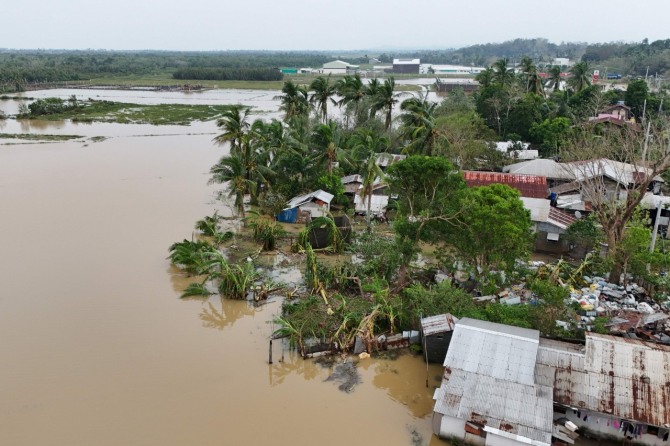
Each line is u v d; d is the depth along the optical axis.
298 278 39.09
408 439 23.16
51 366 27.81
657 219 37.91
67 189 61.09
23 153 80.50
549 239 43.69
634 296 34.97
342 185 56.41
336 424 24.09
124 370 27.72
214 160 78.81
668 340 29.03
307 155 60.03
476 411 21.72
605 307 32.62
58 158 77.56
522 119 81.75
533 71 103.69
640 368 23.20
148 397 25.64
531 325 28.92
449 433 22.36
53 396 25.47
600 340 24.64
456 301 31.17
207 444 22.66
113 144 90.19
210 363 28.61
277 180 57.50
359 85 77.62
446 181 34.84
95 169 71.19
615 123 74.31
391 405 25.50
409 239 35.66
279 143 59.03
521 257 35.59
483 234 33.06
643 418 21.50
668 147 37.41
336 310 32.97
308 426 23.91
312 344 30.25
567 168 49.66
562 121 77.44
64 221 50.06
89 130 104.56
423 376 27.78
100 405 24.95
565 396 22.58
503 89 89.56
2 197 57.25
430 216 34.53
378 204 53.53
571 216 47.31
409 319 31.58
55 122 115.19
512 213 32.81
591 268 38.34
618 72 194.88
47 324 31.92
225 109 135.12
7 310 33.28
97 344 30.03
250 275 37.19
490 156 68.12
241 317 33.72
